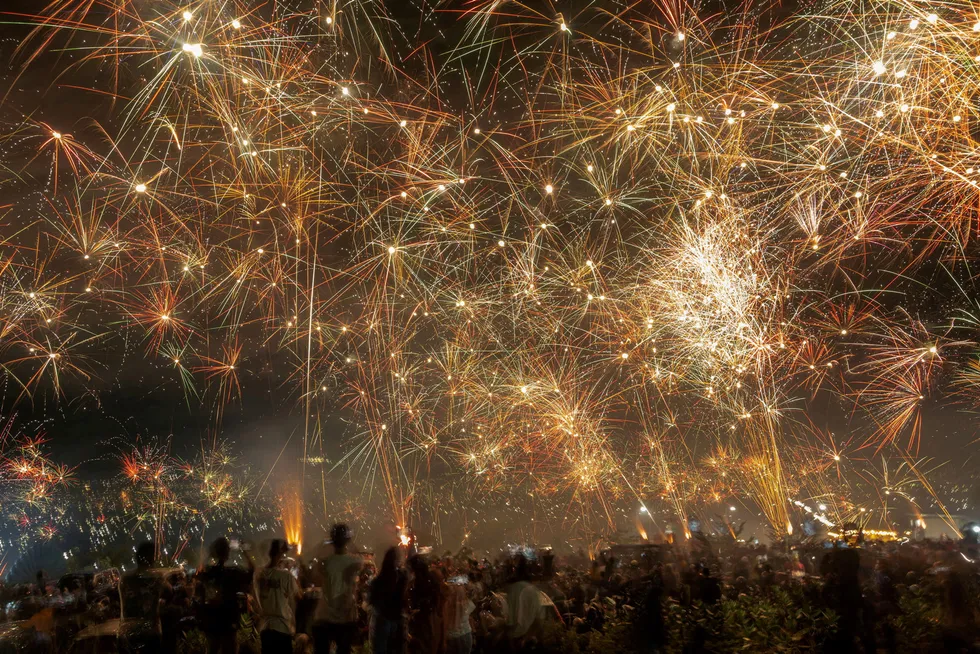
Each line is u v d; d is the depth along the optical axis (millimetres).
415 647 8391
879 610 9250
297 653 8992
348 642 8234
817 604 8969
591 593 11180
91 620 10328
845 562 8430
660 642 8898
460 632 8641
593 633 9406
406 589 7953
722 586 10125
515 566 8875
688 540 15398
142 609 8641
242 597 8844
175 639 9320
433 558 10203
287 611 8344
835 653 8227
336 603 8227
